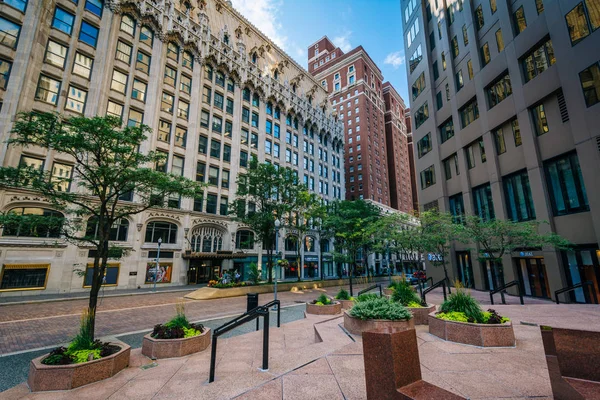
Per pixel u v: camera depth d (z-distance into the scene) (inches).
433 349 243.4
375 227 873.5
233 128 1472.7
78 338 238.5
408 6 1396.4
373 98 3041.3
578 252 610.2
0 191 783.1
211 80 1429.6
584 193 600.7
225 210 1369.3
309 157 1961.1
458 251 1008.9
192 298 756.6
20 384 210.4
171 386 196.5
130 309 597.6
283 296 827.4
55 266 859.4
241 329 407.8
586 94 577.3
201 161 1307.8
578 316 380.2
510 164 780.6
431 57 1193.4
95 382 208.7
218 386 190.4
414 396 113.1
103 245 325.1
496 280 828.0
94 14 1055.6
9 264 787.4
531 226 583.5
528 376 181.6
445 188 1072.2
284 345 294.5
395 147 3302.2
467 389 163.0
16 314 537.0
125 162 355.9
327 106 2299.5
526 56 733.9
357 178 2743.6
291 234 1258.0
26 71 868.0
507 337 250.8
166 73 1246.9
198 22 1422.2
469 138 938.1
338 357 227.3
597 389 121.0
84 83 995.9
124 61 1115.9
